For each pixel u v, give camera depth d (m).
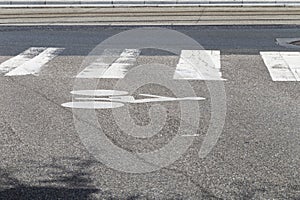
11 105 8.20
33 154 6.25
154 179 5.59
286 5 20.80
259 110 7.92
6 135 6.88
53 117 7.61
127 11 19.66
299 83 9.58
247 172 5.74
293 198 5.16
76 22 17.19
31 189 5.35
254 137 6.79
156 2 20.88
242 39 14.18
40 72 10.40
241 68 10.75
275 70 10.59
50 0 21.20
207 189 5.35
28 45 13.41
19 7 21.11
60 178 5.60
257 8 20.38
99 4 20.94
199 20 17.41
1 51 12.61
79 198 5.16
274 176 5.64
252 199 5.14
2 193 5.26
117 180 5.56
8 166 5.90
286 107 8.08
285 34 15.03
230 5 20.84
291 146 6.48
